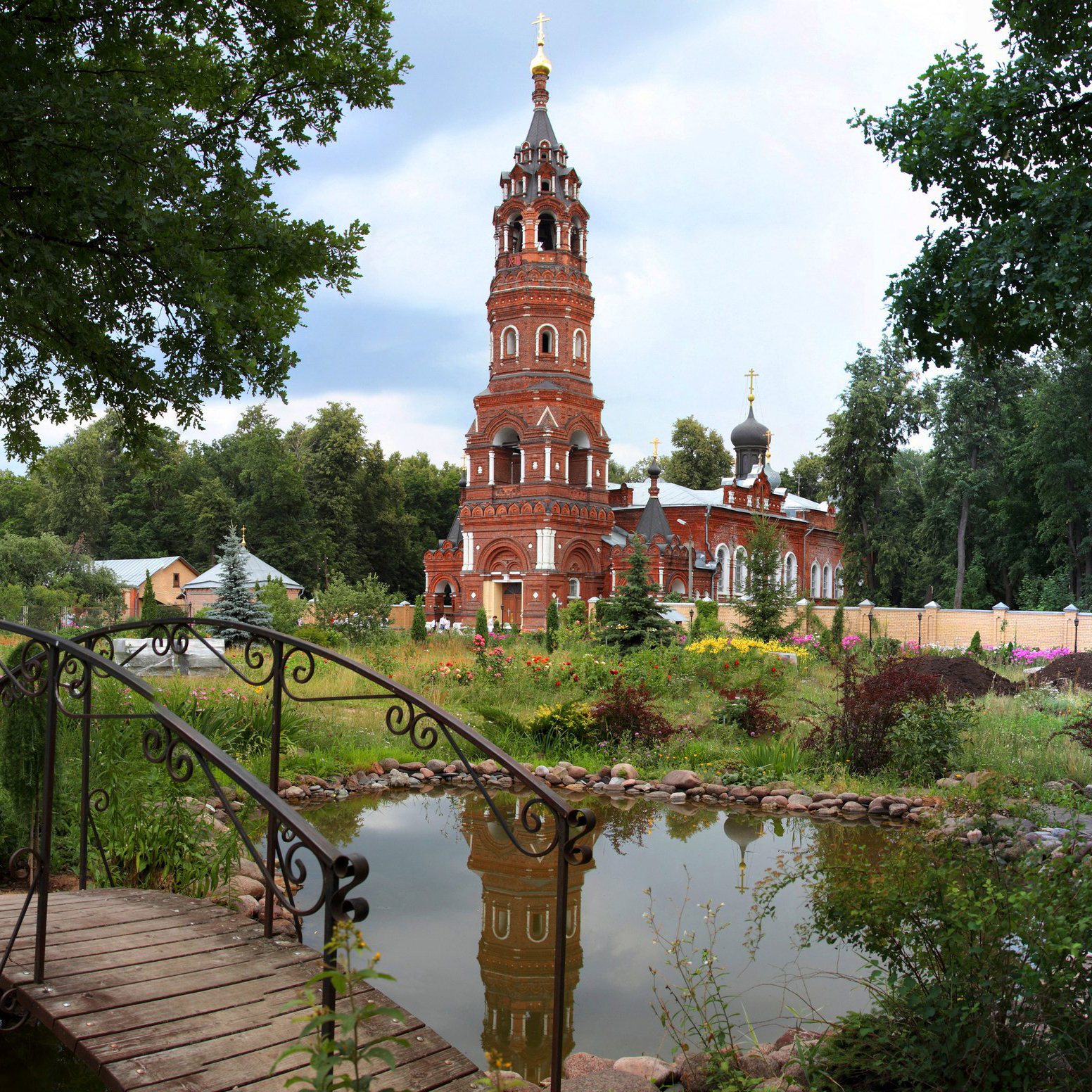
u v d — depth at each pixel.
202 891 6.30
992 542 54.34
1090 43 7.94
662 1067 4.69
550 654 23.50
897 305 8.45
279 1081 3.18
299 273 10.03
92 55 8.46
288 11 9.05
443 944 6.54
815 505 70.56
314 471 68.62
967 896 4.02
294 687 17.00
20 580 43.19
